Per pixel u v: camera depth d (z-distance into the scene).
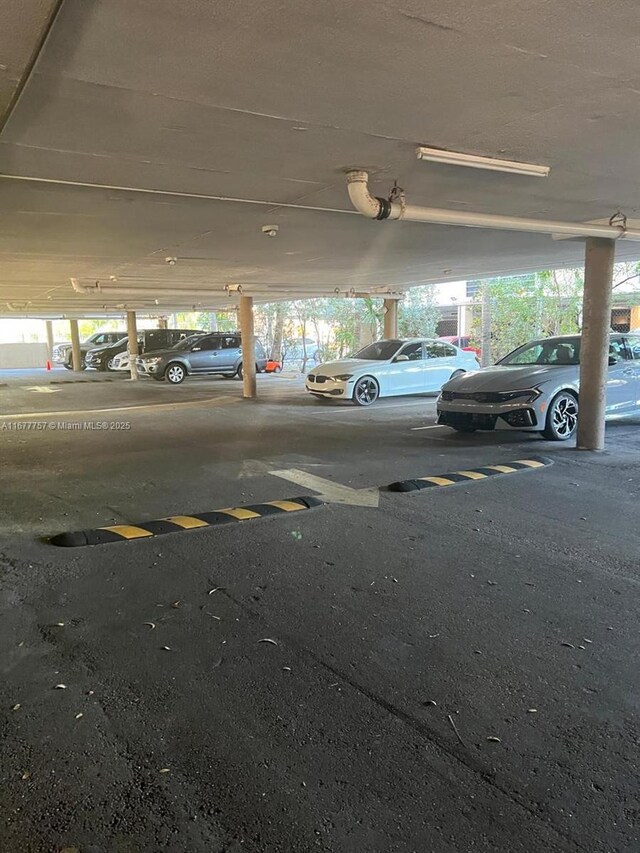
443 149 4.61
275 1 2.53
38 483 6.77
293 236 8.48
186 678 2.89
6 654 3.13
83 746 2.42
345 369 13.70
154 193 5.82
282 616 3.51
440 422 9.41
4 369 33.38
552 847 1.92
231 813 2.07
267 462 7.71
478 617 3.48
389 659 3.04
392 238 8.84
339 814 2.06
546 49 3.03
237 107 3.70
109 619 3.49
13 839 1.97
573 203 6.70
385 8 2.61
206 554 4.48
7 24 2.62
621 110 3.88
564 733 2.47
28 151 4.46
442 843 1.94
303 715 2.61
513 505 5.64
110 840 1.96
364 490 6.25
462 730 2.50
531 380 8.72
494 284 20.00
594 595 3.75
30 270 11.76
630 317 22.86
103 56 2.99
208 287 15.85
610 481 6.48
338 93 3.52
